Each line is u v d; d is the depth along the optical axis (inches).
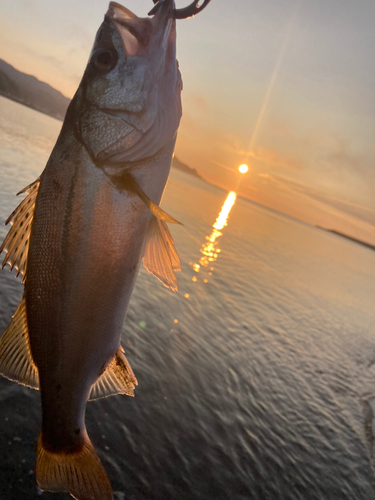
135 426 28.1
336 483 29.8
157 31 12.7
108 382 14.0
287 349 56.0
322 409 41.4
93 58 12.5
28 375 13.4
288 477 28.5
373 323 103.7
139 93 12.3
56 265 12.6
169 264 13.6
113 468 23.7
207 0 12.5
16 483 20.4
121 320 13.7
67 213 12.4
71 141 12.4
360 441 37.0
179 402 32.9
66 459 13.1
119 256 12.9
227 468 27.2
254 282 93.0
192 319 52.8
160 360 38.5
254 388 40.3
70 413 13.3
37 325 13.0
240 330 56.1
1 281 39.9
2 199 70.2
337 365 57.5
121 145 12.4
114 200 12.5
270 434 33.2
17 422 24.1
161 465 25.4
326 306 100.6
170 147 13.5
